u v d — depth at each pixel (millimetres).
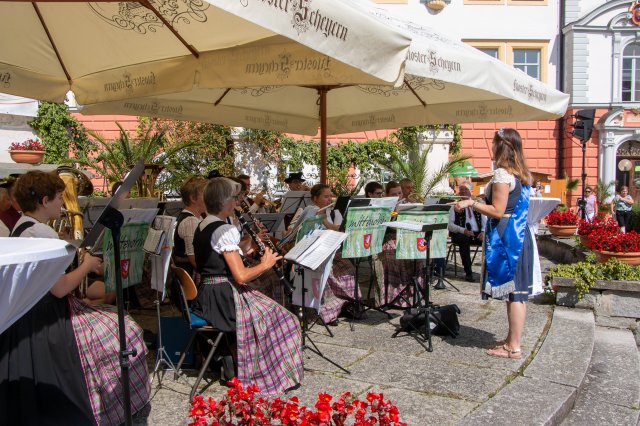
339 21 2932
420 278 6004
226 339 3781
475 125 21906
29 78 5004
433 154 16922
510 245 4234
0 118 11578
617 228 6754
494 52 22469
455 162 14438
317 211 4895
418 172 14680
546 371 4059
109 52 4902
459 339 4879
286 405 2244
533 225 5785
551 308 6070
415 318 4980
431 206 5211
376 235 5066
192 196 4773
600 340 5312
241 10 2494
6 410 2707
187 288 3672
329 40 2887
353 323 5426
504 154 4258
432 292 6910
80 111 6242
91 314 3145
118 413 3045
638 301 5848
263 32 4121
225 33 4188
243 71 4027
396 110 7531
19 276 1640
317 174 17203
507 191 4164
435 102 7156
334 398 3578
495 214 4176
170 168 13492
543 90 5527
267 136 15695
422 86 6453
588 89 22359
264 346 3691
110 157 12719
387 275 6000
